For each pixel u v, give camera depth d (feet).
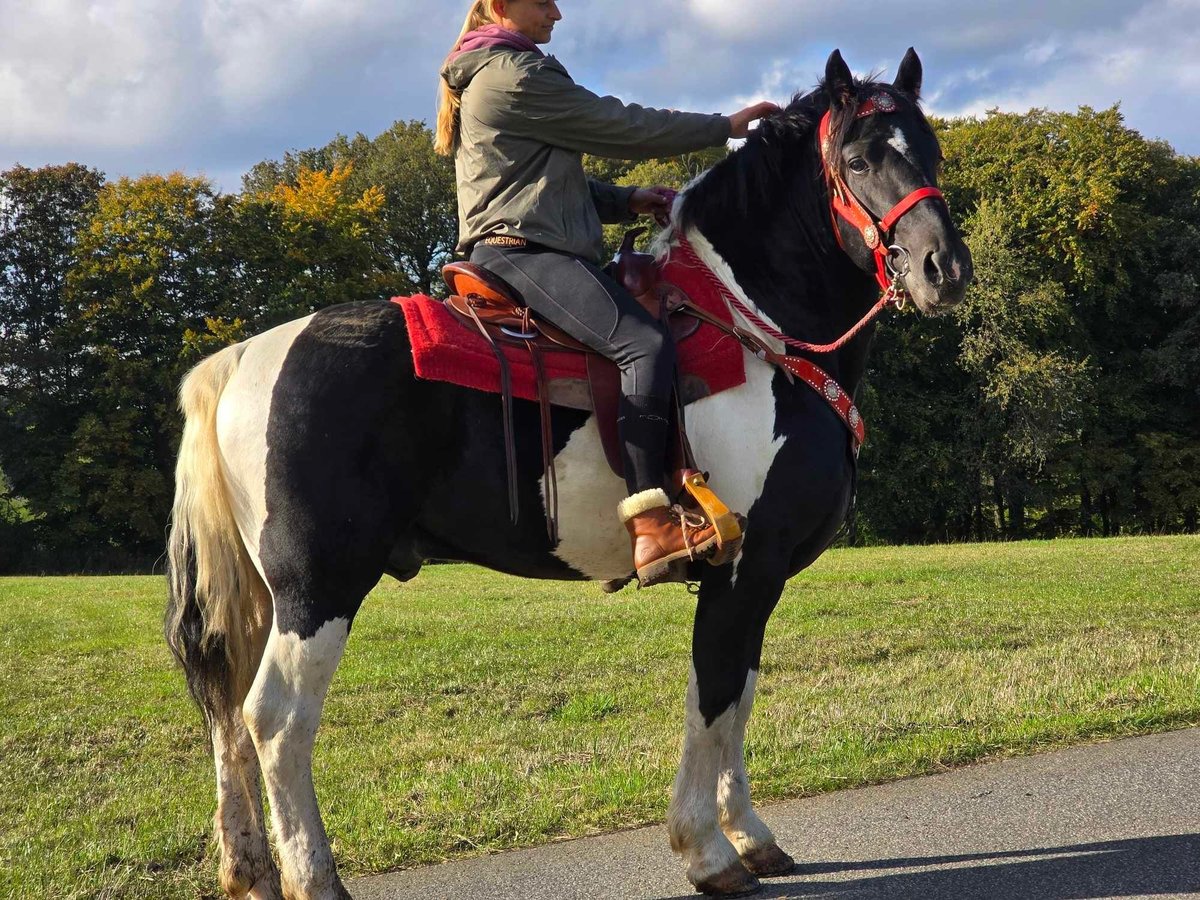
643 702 21.34
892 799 13.96
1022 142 109.50
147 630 34.91
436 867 12.24
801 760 15.58
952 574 41.78
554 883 11.63
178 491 10.92
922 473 108.27
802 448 11.32
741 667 11.26
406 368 10.48
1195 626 26.45
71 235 119.34
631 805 13.89
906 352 106.63
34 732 20.74
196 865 12.59
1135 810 12.92
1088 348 110.22
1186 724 16.57
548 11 11.92
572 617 33.14
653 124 11.21
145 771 17.85
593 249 11.46
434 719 20.68
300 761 10.06
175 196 108.47
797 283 11.95
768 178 11.89
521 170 11.23
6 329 118.11
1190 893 10.55
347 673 25.26
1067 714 17.30
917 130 11.35
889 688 20.54
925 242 10.78
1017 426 101.35
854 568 45.65
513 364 10.69
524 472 10.77
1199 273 108.17
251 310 107.76
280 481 10.25
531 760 16.58
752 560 11.18
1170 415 110.83
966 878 11.31
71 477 104.88
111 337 109.60
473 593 41.86
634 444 10.52
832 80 11.54
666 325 11.14
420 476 10.60
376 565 10.45
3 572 103.24
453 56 11.48
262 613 10.98
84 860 12.64
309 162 147.95
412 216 129.59
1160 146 112.68
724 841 11.30
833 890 11.27
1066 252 106.22
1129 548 52.11
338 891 9.96
